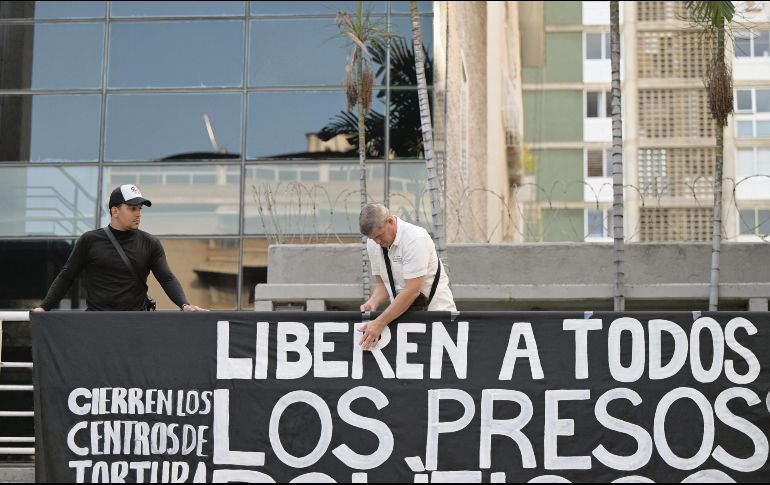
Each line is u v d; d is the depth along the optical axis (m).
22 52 27.20
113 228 12.76
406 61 25.91
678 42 56.84
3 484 14.12
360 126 19.41
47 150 26.77
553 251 20.42
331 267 20.91
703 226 43.81
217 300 25.83
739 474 11.09
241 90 26.70
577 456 11.20
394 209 25.28
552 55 63.88
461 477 11.21
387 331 11.50
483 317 11.47
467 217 28.67
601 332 11.39
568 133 62.78
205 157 26.50
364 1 26.31
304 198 25.86
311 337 11.52
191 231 26.17
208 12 27.11
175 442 11.41
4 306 26.06
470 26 33.69
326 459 11.30
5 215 26.50
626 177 54.66
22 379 25.12
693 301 20.06
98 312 11.66
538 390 11.32
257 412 11.42
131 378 11.54
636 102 56.09
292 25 26.92
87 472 11.38
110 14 27.25
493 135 39.56
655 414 11.23
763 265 19.78
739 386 11.22
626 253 20.17
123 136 26.72
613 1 16.11
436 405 11.34
